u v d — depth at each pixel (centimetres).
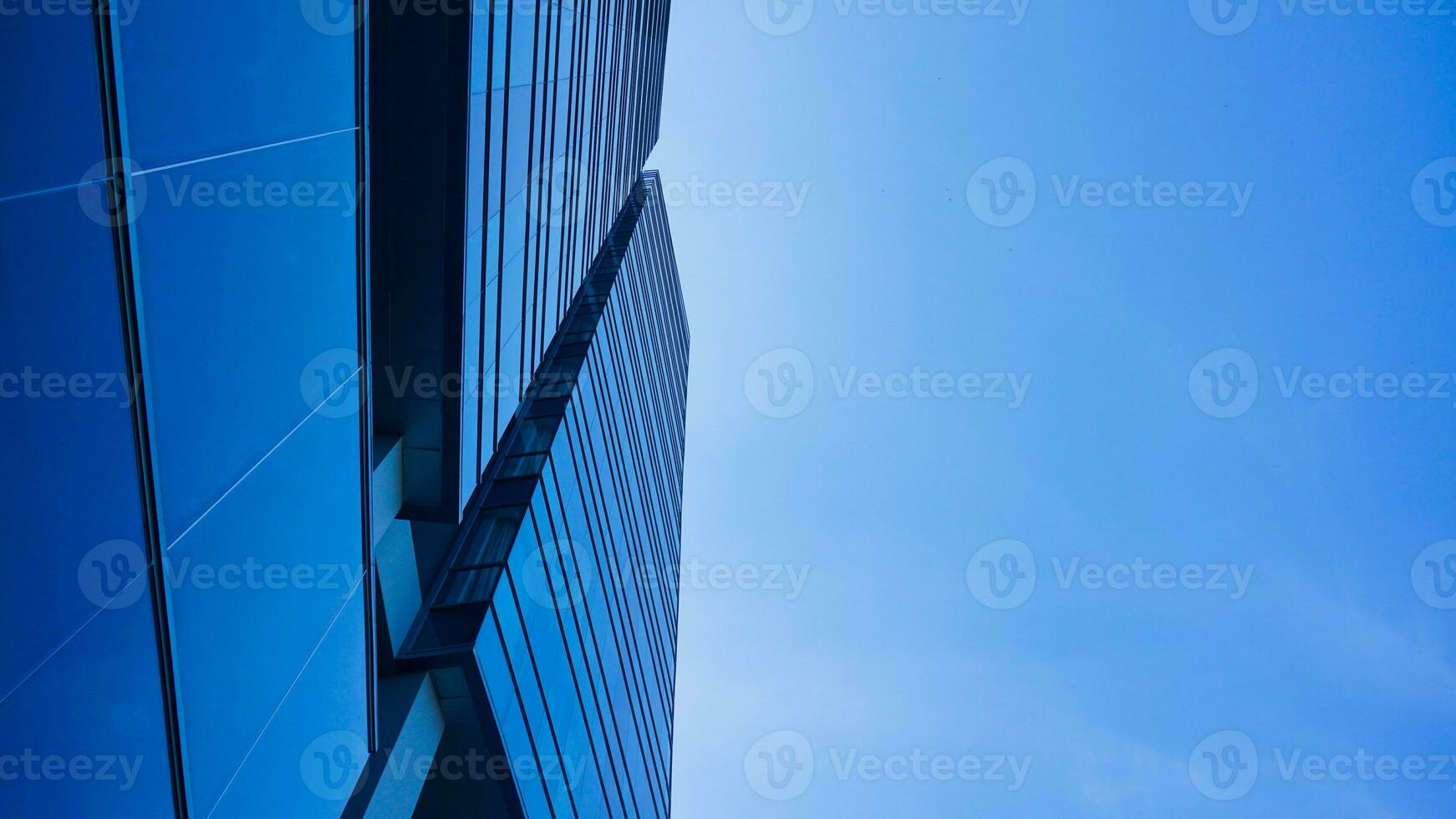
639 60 4238
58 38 531
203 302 718
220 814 780
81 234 560
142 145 625
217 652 765
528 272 1984
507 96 1688
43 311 526
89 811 590
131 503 629
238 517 793
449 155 1416
